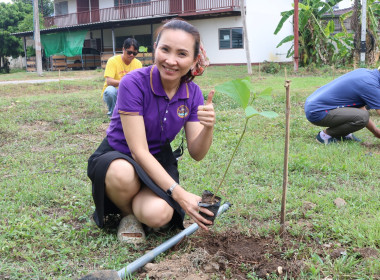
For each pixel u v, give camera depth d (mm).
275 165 4270
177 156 2854
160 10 23984
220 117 6891
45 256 2475
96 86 13898
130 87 2443
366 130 6008
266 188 3561
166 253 2482
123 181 2441
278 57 22391
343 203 3143
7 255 2451
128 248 2555
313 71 17344
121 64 6750
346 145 4941
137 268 2270
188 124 2721
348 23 23031
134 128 2447
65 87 13492
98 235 2748
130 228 2621
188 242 2543
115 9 26125
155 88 2473
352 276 2141
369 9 17656
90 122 7012
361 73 5008
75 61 27328
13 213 3066
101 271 1973
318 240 2549
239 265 2303
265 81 13797
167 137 2650
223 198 3322
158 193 2469
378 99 4922
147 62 22359
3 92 12086
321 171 4070
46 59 27641
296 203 3133
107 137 2703
